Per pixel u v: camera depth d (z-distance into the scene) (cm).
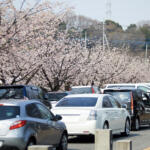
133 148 3700
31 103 3003
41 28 5528
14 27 4694
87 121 3912
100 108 4069
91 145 3975
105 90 5647
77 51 8069
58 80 7762
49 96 6044
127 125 4850
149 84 8500
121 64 11862
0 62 5222
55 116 3300
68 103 4109
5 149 2702
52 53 6881
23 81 7300
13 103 2850
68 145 3975
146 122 5941
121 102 5519
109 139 2658
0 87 4734
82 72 8769
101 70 10369
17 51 5138
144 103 5956
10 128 2720
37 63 6350
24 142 2725
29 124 2811
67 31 7725
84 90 6969
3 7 4572
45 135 3016
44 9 5150
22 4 4850
